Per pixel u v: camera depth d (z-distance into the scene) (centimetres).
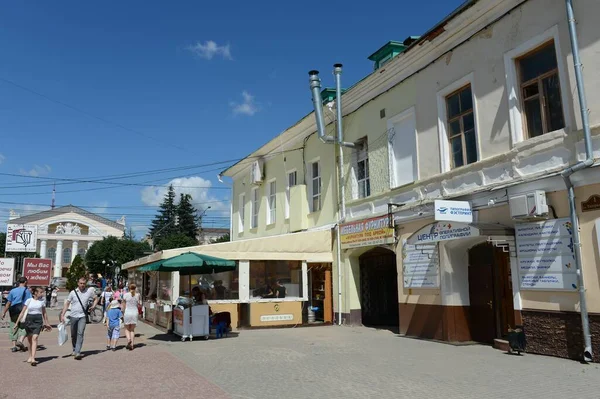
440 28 1292
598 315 898
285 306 1756
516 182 1083
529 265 1035
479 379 806
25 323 1044
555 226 986
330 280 1841
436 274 1304
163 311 1781
